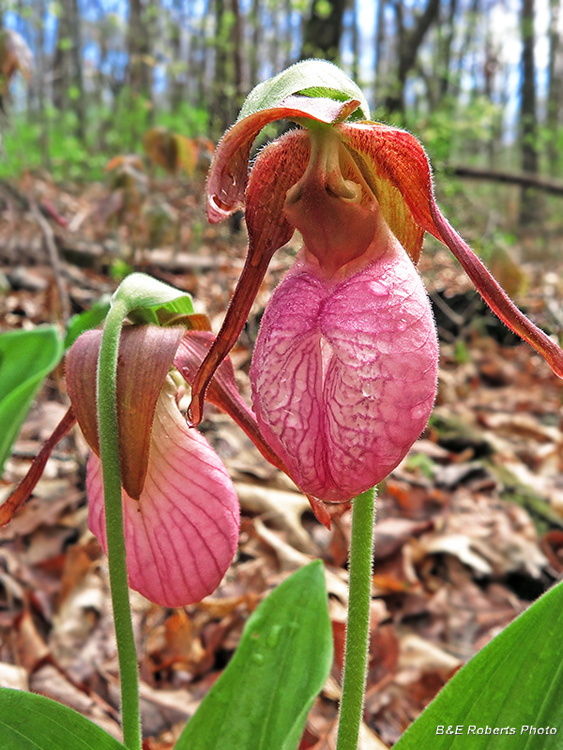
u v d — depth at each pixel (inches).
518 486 16.1
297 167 5.2
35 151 49.0
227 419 16.5
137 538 6.0
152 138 18.2
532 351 26.3
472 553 13.5
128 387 5.4
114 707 9.6
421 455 17.0
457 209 25.4
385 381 4.5
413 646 11.2
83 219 25.8
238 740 5.9
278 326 4.8
